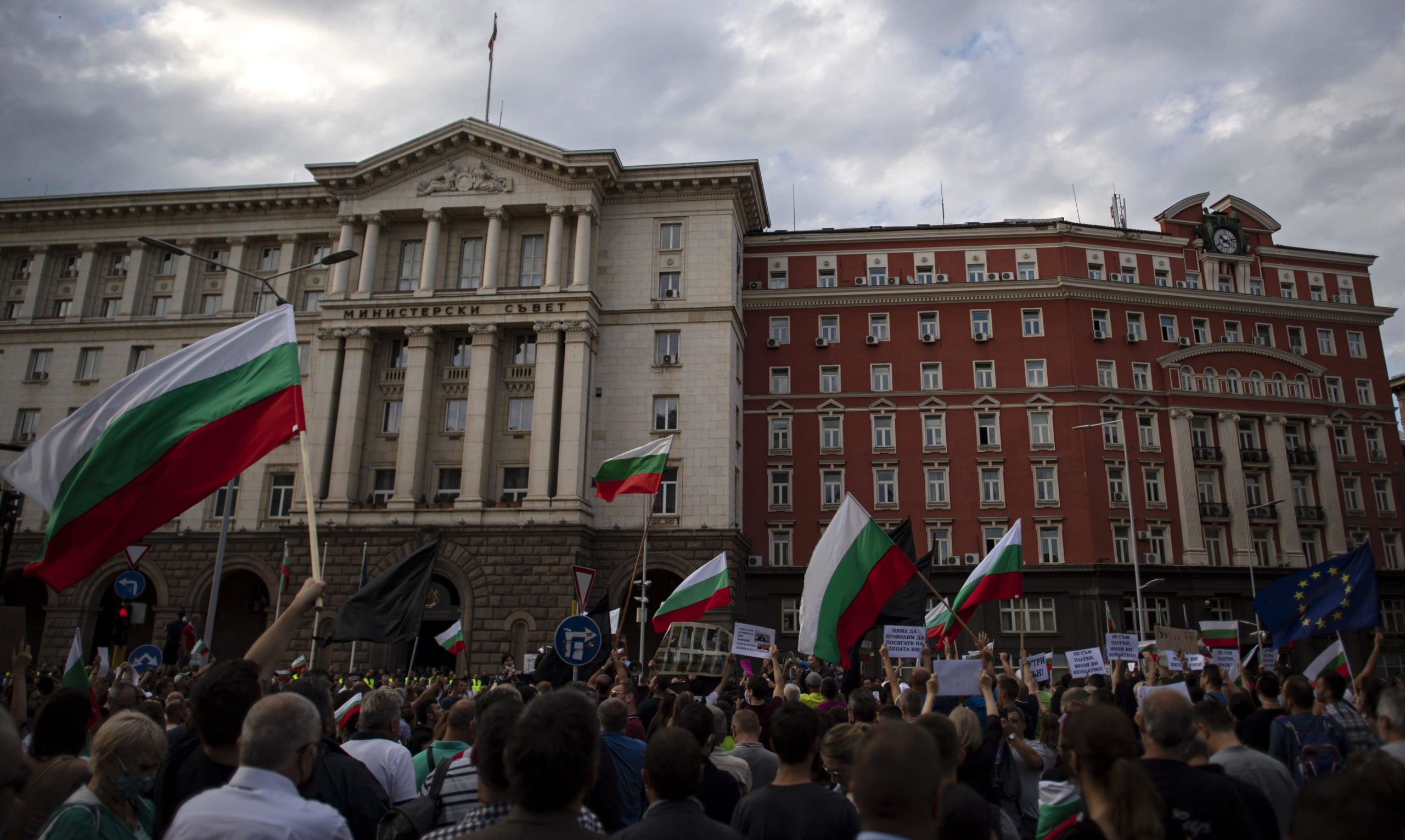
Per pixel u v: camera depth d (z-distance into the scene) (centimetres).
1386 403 5569
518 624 4150
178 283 5203
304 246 5184
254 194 5128
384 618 1565
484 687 2922
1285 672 1529
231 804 454
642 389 4597
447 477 4534
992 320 5353
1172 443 5206
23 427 5116
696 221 4803
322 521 4350
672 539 4356
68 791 655
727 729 1197
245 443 1022
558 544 4206
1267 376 5438
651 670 2208
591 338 4562
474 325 4553
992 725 941
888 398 5262
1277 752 901
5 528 2038
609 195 4853
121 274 5341
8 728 435
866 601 1430
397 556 4272
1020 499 5059
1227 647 2375
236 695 569
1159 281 5553
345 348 4644
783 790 645
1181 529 5072
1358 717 948
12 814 441
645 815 555
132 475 976
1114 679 1805
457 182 4759
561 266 4628
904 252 5541
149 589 4881
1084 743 502
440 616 4228
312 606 731
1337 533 5238
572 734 427
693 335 4647
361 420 4538
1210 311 5516
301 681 739
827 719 1023
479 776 542
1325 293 5738
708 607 2086
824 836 616
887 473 5184
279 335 1096
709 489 4444
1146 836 455
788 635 4925
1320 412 5412
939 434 5212
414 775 810
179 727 1009
